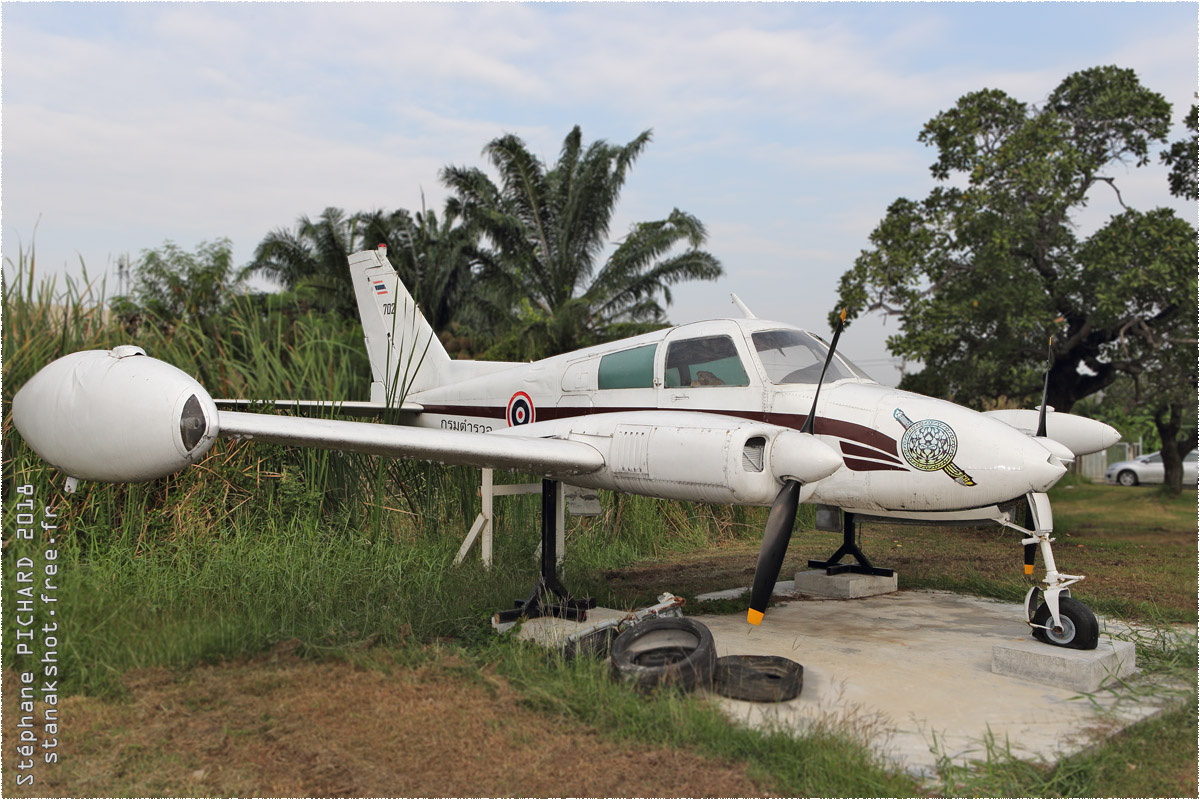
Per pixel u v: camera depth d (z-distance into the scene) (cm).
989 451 468
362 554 619
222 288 904
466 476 760
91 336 712
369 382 1041
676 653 418
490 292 2328
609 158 2377
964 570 776
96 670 392
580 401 636
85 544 571
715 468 442
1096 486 2095
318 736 335
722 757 321
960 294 1166
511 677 404
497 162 2414
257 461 685
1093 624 434
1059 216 1177
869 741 335
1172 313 1123
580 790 295
